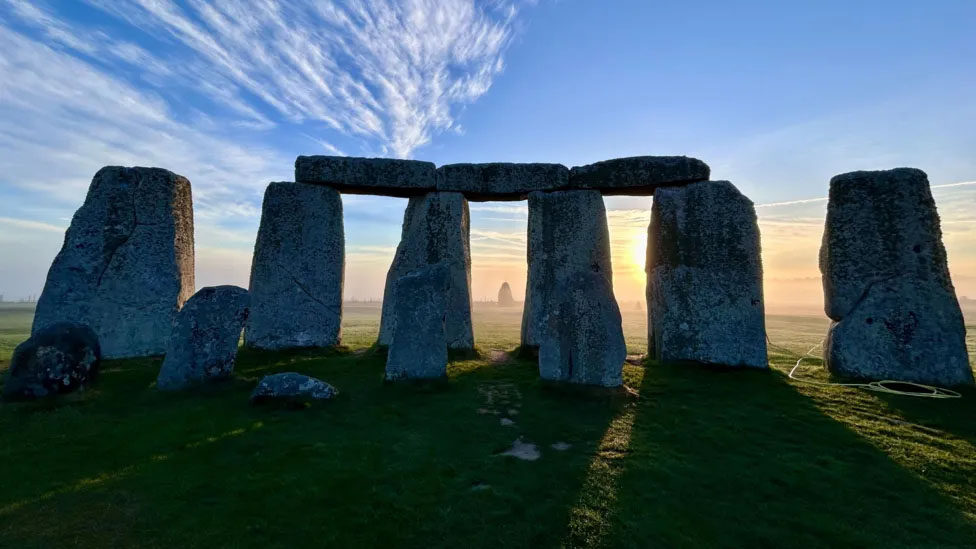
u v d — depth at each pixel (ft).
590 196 36.29
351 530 12.09
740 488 14.60
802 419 20.67
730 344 30.78
